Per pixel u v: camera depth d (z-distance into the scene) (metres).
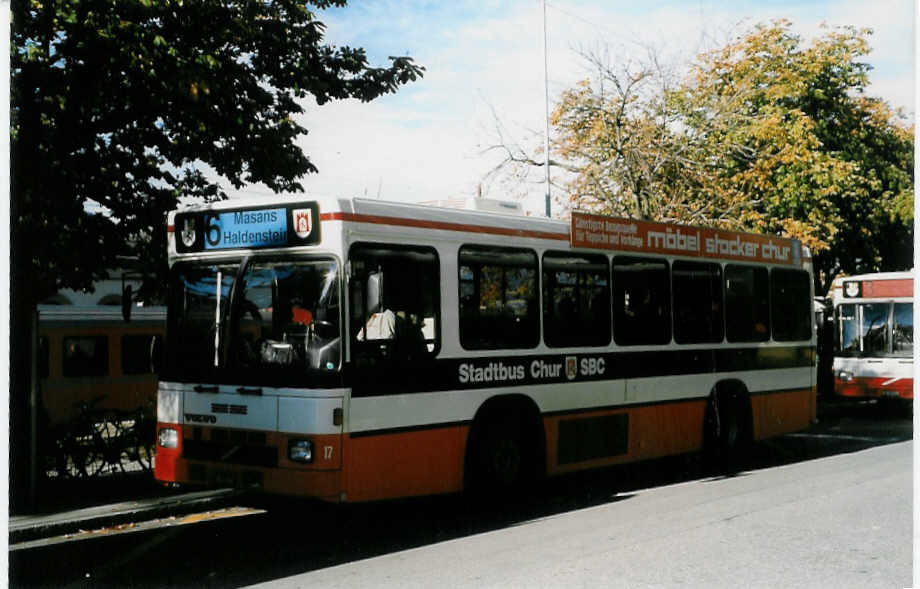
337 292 8.09
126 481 11.09
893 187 29.34
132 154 12.55
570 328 10.51
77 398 21.72
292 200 8.37
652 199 19.89
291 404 8.06
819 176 24.92
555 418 10.23
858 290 21.55
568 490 11.38
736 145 21.17
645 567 7.18
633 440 11.27
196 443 8.73
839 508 9.61
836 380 21.80
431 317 8.93
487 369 9.47
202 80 10.20
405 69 12.91
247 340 8.49
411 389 8.64
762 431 13.52
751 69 27.42
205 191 13.63
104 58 10.02
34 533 8.70
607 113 20.00
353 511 10.12
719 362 12.72
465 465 9.20
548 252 10.30
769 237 13.93
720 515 9.33
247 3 11.26
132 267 12.93
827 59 27.36
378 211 8.49
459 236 9.27
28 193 10.27
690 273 12.33
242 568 7.52
